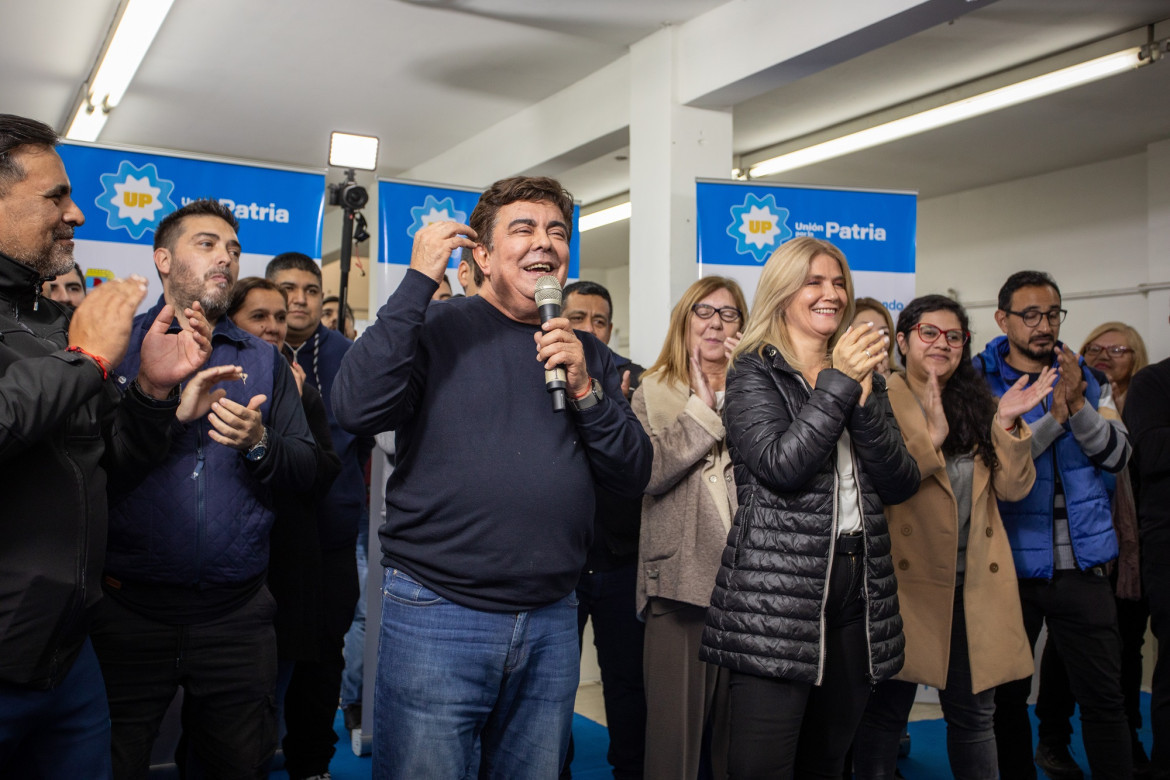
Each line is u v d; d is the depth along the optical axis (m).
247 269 3.85
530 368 1.78
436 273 1.68
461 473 1.67
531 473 1.70
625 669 2.79
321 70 6.10
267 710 2.14
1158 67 5.50
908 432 2.60
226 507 2.07
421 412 1.72
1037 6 4.98
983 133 6.93
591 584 2.80
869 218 4.43
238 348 2.32
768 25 4.68
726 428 2.23
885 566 2.13
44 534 1.52
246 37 5.57
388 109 6.89
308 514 2.71
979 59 5.79
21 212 1.60
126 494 1.95
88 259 3.60
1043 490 2.88
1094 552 2.84
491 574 1.67
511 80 6.27
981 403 2.72
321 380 3.47
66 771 1.62
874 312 3.40
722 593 2.11
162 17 5.16
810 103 6.63
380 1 5.08
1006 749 2.85
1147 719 4.18
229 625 2.09
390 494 1.76
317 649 2.76
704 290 2.75
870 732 2.58
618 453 1.80
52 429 1.46
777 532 2.07
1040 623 2.92
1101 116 6.52
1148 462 2.73
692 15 5.14
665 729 2.48
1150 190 7.18
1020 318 3.03
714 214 4.35
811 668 2.00
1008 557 2.69
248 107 6.84
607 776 3.34
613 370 2.03
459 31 5.44
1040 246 8.16
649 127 5.43
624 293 13.58
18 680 1.48
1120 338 4.37
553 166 6.79
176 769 3.05
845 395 2.01
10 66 6.02
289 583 2.65
